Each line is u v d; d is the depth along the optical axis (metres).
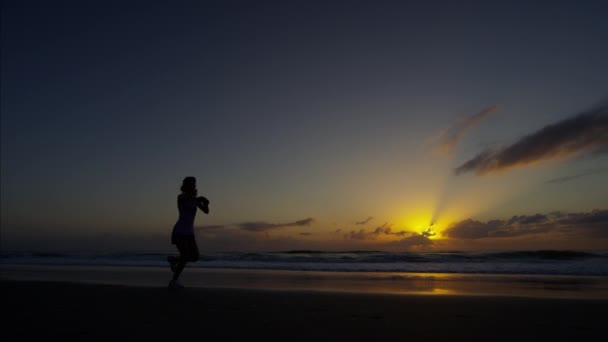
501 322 3.55
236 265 14.76
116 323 3.46
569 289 7.19
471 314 3.93
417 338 2.98
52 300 4.81
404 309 4.19
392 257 18.61
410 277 9.68
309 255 22.27
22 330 3.21
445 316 3.82
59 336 3.02
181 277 9.73
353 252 25.97
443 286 7.64
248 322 3.51
